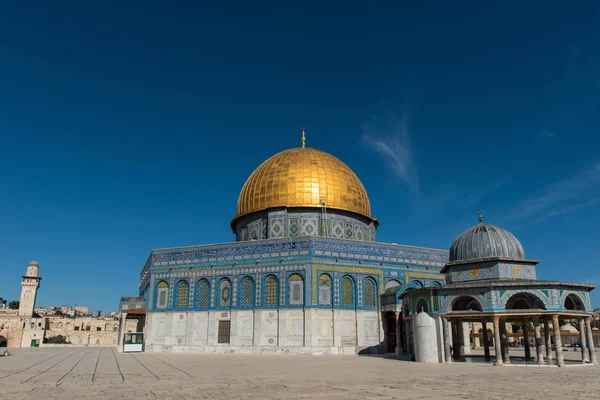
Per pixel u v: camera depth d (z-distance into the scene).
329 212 49.06
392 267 45.03
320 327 40.91
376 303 43.50
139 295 65.56
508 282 28.80
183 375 21.75
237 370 24.53
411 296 33.31
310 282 41.47
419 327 30.52
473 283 30.00
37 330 92.88
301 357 36.56
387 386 17.09
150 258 48.78
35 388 16.64
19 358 37.06
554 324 27.58
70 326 100.56
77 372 23.61
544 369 24.91
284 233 48.00
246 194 51.62
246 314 42.84
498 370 24.22
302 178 49.19
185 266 46.00
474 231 33.69
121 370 24.80
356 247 44.06
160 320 45.47
